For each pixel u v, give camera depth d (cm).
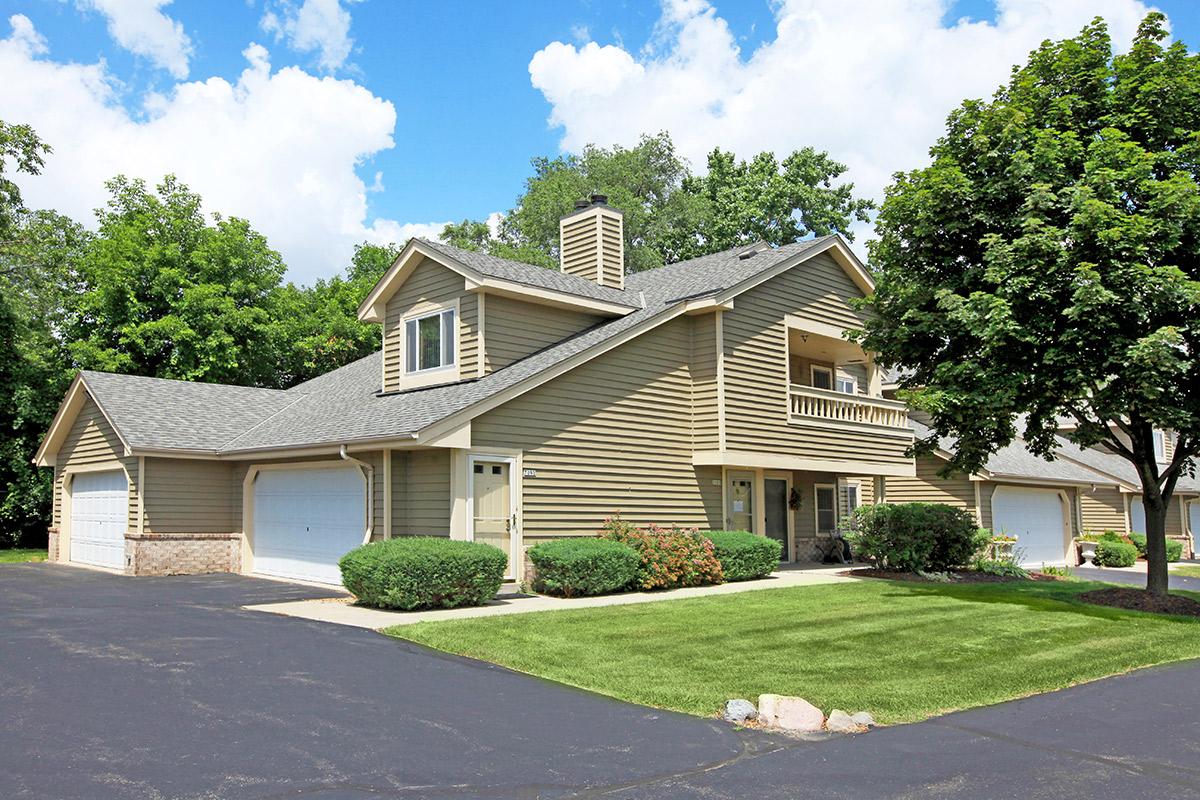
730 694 831
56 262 3331
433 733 689
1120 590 1680
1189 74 1470
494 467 1547
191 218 3369
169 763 602
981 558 2088
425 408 1585
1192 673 1023
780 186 4388
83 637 1062
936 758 657
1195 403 1460
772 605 1400
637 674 909
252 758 616
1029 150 1519
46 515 2852
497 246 4891
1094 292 1293
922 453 1686
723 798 561
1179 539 3850
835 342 2195
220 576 1894
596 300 1905
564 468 1636
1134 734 743
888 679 912
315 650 992
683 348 1880
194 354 3172
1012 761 655
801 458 2002
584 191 4825
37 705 745
